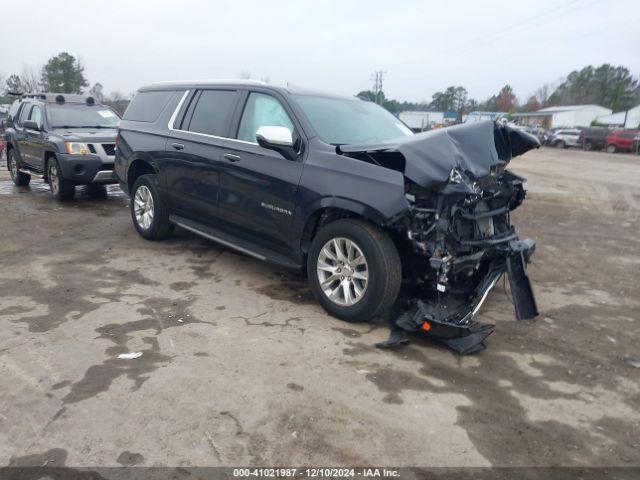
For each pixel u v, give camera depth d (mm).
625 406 3398
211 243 6852
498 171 4516
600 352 4168
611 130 39188
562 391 3551
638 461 2854
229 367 3625
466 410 3262
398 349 4031
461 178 3945
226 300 4863
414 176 3906
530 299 4379
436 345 4133
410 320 4074
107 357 3699
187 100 6090
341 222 4293
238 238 5418
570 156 32000
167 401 3184
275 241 4938
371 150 4227
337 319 4504
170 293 4996
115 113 10977
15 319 4281
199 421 3004
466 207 4230
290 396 3303
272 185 4781
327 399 3291
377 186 4047
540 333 4496
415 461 2760
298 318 4508
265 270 5789
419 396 3389
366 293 4184
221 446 2803
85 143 9039
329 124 4930
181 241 6922
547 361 3980
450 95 115000
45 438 2809
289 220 4691
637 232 8938
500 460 2807
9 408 3059
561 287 5770
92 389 3285
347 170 4273
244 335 4137
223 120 5504
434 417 3164
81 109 10477
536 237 8312
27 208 8977
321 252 4480
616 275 6281
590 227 9273
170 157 6008
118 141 7051
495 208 4707
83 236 7090
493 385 3584
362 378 3572
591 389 3596
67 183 9281
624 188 15242
